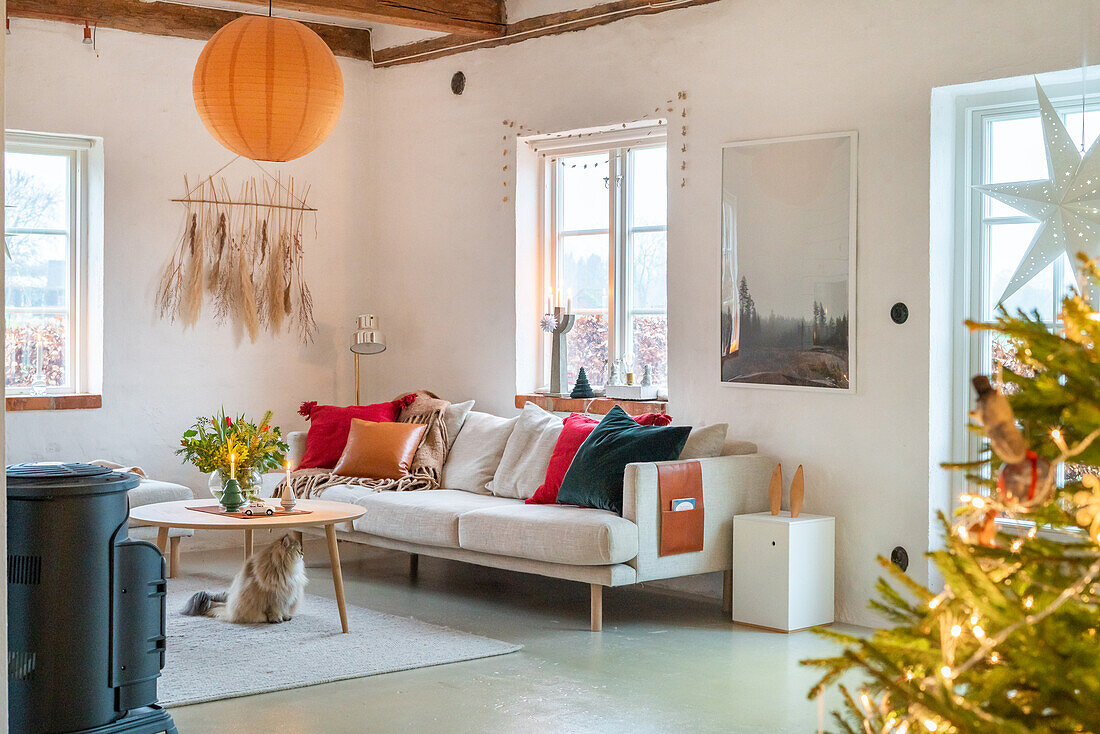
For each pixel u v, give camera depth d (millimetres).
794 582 5082
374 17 6359
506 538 5223
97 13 6711
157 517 4902
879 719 1437
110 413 6836
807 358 5430
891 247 5145
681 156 5973
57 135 6711
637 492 5039
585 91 6445
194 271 7102
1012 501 1228
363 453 6445
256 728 3684
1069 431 1372
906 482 5102
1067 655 1229
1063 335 1443
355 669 4344
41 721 3295
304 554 6992
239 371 7305
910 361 5086
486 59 7027
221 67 4715
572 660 4559
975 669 1336
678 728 3711
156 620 3496
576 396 6508
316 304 7594
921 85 5043
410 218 7555
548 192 6906
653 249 6391
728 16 5758
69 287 6863
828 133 5344
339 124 7656
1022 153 4961
